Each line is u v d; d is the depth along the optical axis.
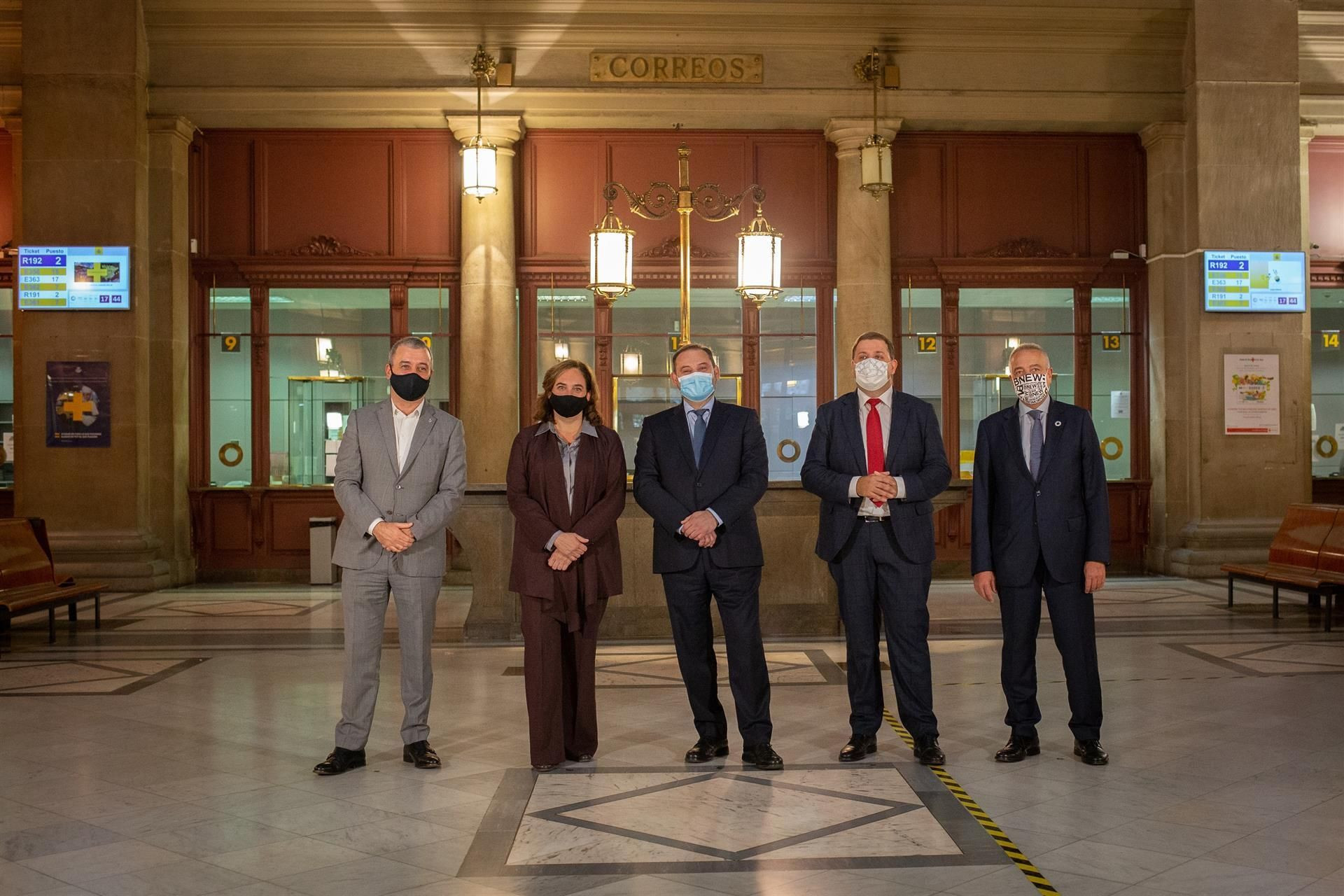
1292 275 13.79
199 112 13.54
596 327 14.14
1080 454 5.32
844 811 4.50
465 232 13.72
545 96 13.61
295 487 13.95
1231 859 3.92
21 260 12.98
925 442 5.36
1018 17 13.73
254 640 9.27
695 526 5.09
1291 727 5.95
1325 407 14.91
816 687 7.19
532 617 5.18
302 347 14.11
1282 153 13.82
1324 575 9.88
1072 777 4.99
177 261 13.65
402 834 4.25
